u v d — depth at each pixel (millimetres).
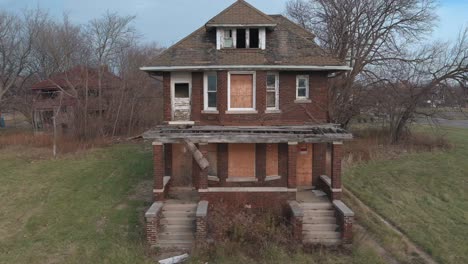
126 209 18500
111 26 44750
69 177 25219
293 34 19703
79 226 16672
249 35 18781
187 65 17656
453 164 28938
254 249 13805
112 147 37062
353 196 21078
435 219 17406
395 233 15594
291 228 14742
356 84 36875
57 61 49344
